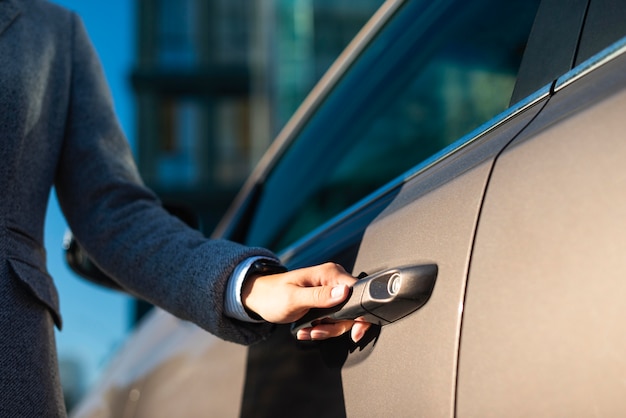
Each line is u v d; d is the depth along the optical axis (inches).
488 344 25.7
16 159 38.5
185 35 731.4
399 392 29.3
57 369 39.6
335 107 62.3
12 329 36.8
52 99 42.9
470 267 27.4
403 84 51.6
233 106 724.0
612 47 27.1
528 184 26.2
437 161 35.4
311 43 270.5
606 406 22.0
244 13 733.3
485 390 25.3
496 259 26.4
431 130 44.4
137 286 41.4
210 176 715.4
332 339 35.8
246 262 37.3
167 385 57.3
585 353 22.7
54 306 39.8
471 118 40.2
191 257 39.1
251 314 37.2
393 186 39.1
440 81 45.7
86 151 44.6
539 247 24.9
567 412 22.8
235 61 728.3
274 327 39.6
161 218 42.8
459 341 26.9
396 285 29.9
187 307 38.7
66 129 44.8
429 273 29.1
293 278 35.2
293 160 65.6
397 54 55.8
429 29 52.5
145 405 60.7
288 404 37.9
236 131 722.2
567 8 32.2
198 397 49.6
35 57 41.2
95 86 46.3
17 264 37.9
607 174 23.6
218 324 37.5
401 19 58.7
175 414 52.8
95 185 44.1
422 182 34.9
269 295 35.5
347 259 37.1
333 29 272.5
